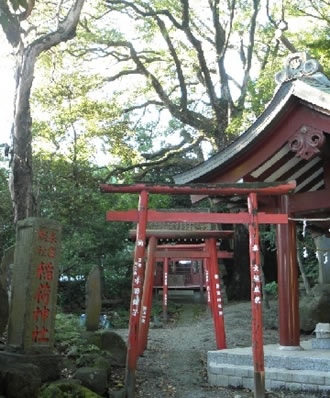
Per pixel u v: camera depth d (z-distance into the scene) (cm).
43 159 1798
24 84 1092
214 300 1121
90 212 1919
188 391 822
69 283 2192
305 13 1920
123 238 2227
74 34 1158
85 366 791
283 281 915
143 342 1141
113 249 2239
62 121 1866
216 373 866
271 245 2064
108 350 916
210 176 983
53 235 795
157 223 1177
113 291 2339
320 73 885
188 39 2117
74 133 1892
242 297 2392
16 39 1121
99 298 1117
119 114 2038
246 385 827
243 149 932
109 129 2019
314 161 962
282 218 742
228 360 870
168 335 1555
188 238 1175
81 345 877
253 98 1703
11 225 1556
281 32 1867
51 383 664
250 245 734
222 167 962
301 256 1742
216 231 1141
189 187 749
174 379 902
